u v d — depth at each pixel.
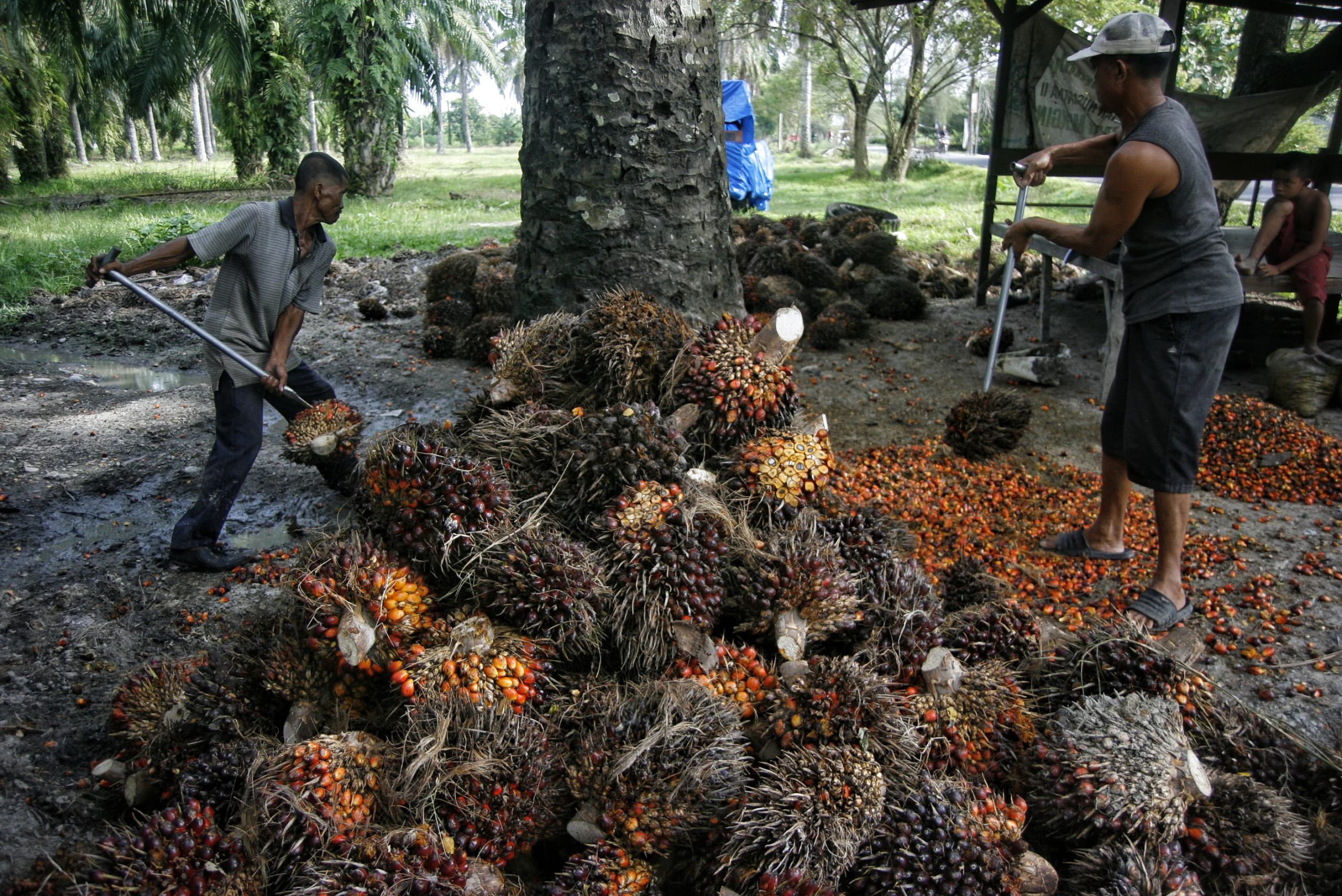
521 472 3.11
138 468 5.84
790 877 2.19
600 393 3.52
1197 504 5.19
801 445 3.22
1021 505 5.04
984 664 2.88
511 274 8.45
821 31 29.73
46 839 2.74
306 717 2.61
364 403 7.13
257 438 4.46
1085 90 9.07
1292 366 6.79
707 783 2.33
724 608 2.91
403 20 23.38
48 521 5.10
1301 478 5.43
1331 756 2.95
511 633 2.67
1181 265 3.74
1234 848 2.49
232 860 2.16
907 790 2.42
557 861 2.55
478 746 2.39
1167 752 2.44
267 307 4.38
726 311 5.01
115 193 24.11
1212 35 17.05
